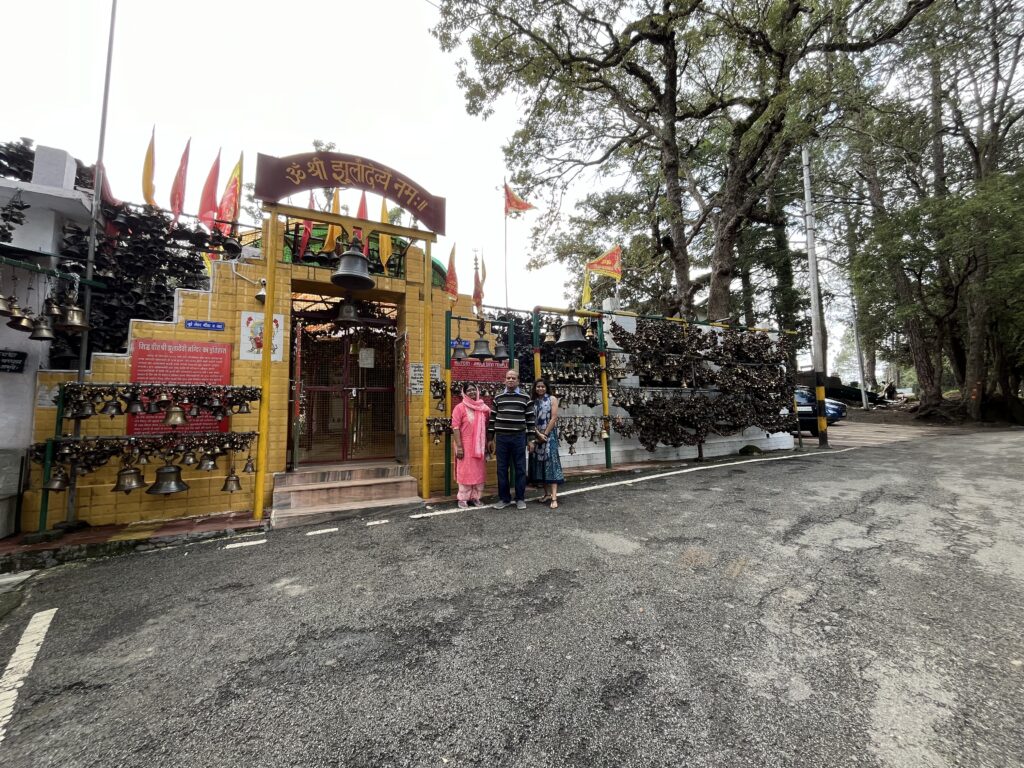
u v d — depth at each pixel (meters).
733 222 13.41
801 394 14.04
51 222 5.09
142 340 5.20
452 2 11.61
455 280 8.34
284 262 5.97
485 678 2.13
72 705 2.01
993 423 16.97
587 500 5.73
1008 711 1.84
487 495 6.18
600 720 1.83
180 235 5.82
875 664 2.19
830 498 5.49
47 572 3.66
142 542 4.29
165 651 2.44
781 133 11.50
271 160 5.04
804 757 1.61
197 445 4.84
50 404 4.78
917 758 1.59
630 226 17.44
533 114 13.83
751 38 10.84
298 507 5.29
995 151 17.44
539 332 7.76
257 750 1.71
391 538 4.34
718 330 10.39
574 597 2.97
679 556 3.68
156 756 1.69
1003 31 14.97
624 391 8.66
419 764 1.62
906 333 19.62
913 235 15.84
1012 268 14.14
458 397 6.63
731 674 2.13
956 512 4.76
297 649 2.43
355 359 6.84
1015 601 2.81
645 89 14.98
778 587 3.07
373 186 5.58
